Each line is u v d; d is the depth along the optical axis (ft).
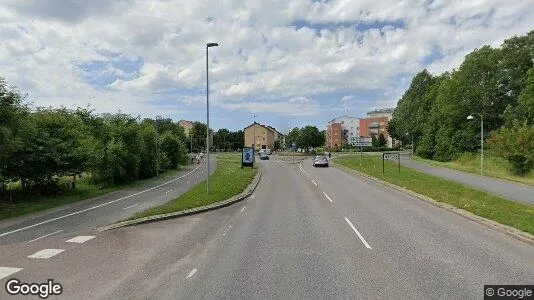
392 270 28.53
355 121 531.09
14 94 71.15
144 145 139.13
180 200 70.08
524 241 37.17
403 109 304.50
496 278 26.50
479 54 213.87
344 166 171.94
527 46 199.82
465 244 36.37
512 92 205.67
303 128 378.32
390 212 55.98
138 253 34.71
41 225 52.54
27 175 82.99
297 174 140.77
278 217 53.26
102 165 112.98
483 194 79.46
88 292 24.80
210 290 24.68
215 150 487.20
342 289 24.64
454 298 22.98
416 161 216.33
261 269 29.07
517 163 137.59
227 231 44.24
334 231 43.01
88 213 63.52
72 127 99.25
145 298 23.52
